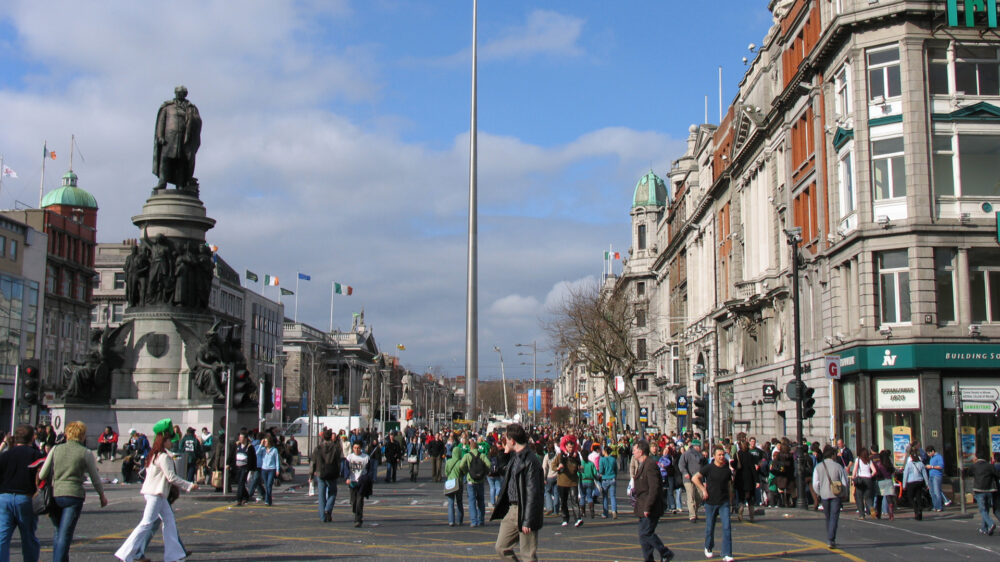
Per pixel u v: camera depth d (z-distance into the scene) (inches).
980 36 1369.3
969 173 1369.3
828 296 1541.6
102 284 4158.5
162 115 1531.7
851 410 1457.9
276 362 4493.1
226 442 1147.9
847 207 1481.3
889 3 1375.5
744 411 2182.6
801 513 1079.6
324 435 876.0
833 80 1549.0
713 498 637.3
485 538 753.6
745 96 2234.3
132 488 1189.1
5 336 2864.2
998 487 878.4
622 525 909.2
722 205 2469.2
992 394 1330.0
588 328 2647.6
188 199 1513.3
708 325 2642.7
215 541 701.3
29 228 3034.0
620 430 2667.3
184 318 1469.0
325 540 717.9
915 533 852.0
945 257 1359.5
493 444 1443.2
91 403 1408.7
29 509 468.4
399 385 6889.8
